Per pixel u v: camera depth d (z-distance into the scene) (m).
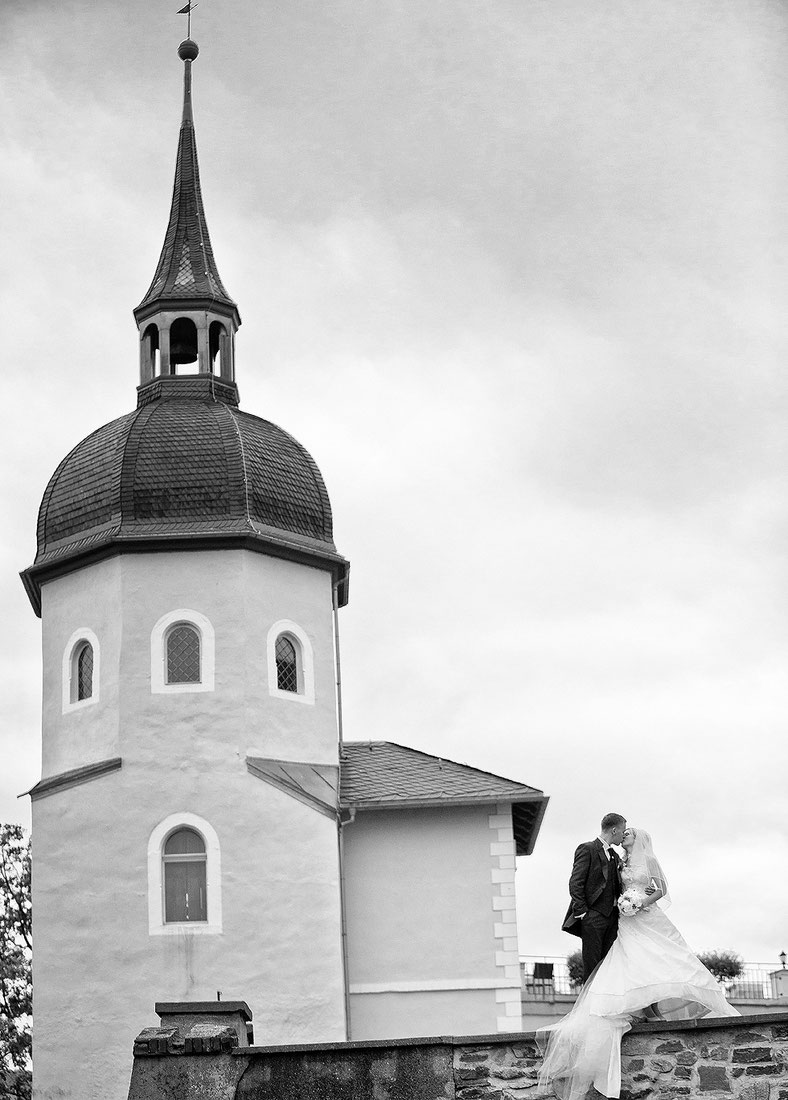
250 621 29.92
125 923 28.23
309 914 28.72
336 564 31.41
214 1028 16.66
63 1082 27.77
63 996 28.12
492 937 29.80
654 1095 15.24
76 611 30.52
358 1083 15.93
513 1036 15.75
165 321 32.94
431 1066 15.81
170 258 33.88
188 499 30.42
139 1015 27.80
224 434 31.14
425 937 29.78
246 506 30.45
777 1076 15.08
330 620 31.31
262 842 28.77
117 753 29.08
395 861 30.17
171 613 29.78
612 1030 15.36
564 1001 41.09
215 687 29.44
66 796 29.12
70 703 30.16
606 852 16.50
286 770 29.59
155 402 32.28
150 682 29.42
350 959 29.56
